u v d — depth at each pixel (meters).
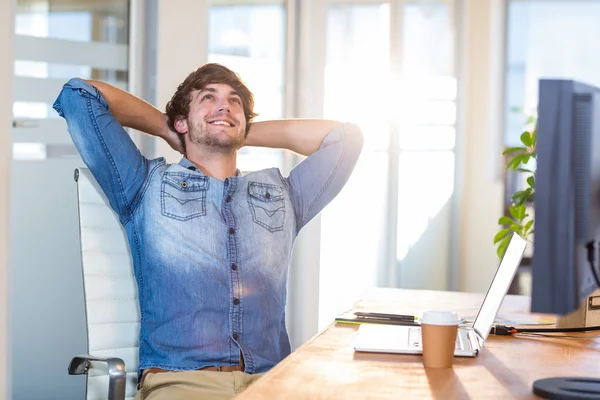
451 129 5.48
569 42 6.01
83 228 2.09
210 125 2.22
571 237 1.23
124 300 2.12
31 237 2.78
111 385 1.79
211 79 2.26
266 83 4.00
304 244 4.14
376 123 4.69
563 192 1.22
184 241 2.06
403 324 1.94
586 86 1.27
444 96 5.37
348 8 4.44
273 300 2.13
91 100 2.10
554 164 1.22
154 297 2.04
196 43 3.25
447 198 5.48
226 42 3.72
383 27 4.70
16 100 2.71
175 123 2.30
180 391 1.88
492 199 5.64
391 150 4.83
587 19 5.98
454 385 1.35
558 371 1.47
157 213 2.07
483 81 5.64
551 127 1.22
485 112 5.64
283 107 4.14
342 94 4.42
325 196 2.40
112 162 2.08
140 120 2.28
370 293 2.48
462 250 5.63
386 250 4.84
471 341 1.72
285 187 2.29
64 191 2.88
